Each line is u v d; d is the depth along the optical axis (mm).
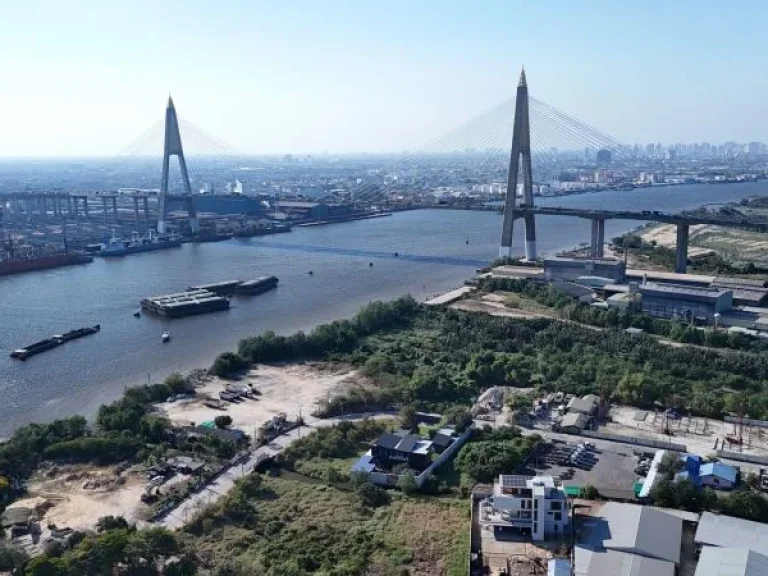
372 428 137250
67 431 134250
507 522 100750
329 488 115875
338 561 93625
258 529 102625
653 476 113312
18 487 116500
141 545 91500
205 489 114875
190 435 135500
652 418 143000
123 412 141000
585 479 116750
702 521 100062
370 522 104438
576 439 132625
